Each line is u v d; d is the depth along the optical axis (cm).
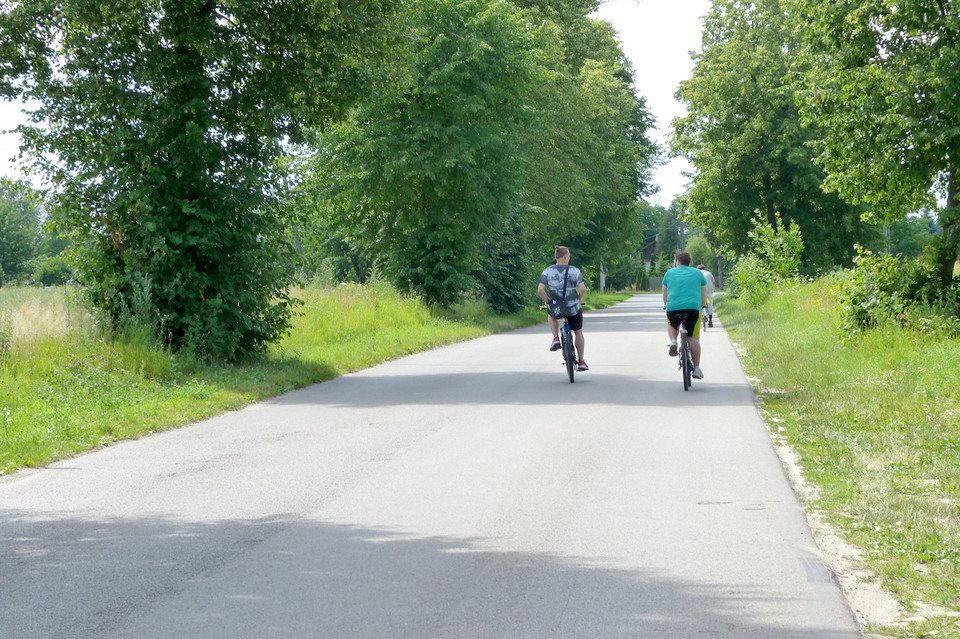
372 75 2328
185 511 944
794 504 937
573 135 6072
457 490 1013
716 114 6244
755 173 6266
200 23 2173
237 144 2322
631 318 5672
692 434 1357
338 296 3984
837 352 2280
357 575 722
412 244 4697
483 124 4428
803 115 2608
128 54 2214
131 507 966
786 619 617
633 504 942
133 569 746
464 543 809
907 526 830
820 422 1410
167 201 2255
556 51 5822
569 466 1135
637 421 1483
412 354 2992
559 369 2380
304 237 2477
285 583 705
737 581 697
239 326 2331
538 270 6612
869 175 2544
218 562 763
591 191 6638
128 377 1908
